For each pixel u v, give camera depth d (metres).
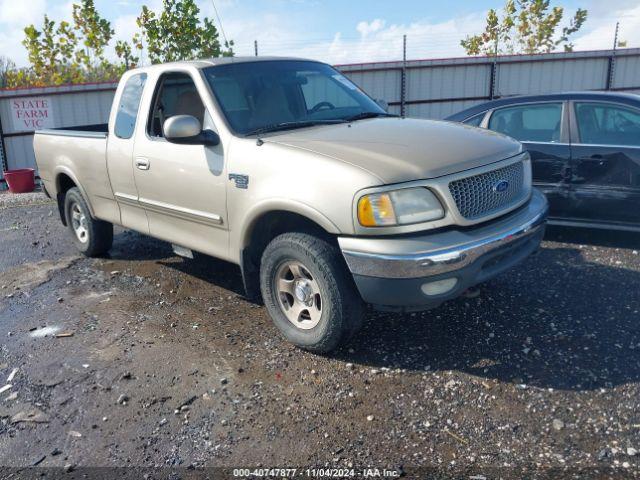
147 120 4.95
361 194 3.38
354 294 3.65
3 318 4.97
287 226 4.12
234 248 4.29
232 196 4.13
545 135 6.14
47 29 16.94
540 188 6.13
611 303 4.48
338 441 3.06
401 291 3.38
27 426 3.40
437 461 2.86
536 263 5.44
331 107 4.87
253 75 4.73
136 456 3.06
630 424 3.04
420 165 3.48
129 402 3.56
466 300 4.64
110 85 12.95
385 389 3.50
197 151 4.39
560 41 20.84
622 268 5.23
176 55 15.22
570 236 6.28
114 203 5.63
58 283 5.77
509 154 3.97
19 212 9.67
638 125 5.65
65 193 6.68
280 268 3.95
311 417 3.28
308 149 3.75
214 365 3.91
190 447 3.10
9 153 12.84
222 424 3.27
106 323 4.71
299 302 3.96
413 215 3.40
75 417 3.45
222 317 4.68
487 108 6.59
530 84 15.52
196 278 5.64
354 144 3.78
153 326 4.59
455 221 3.47
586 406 3.21
